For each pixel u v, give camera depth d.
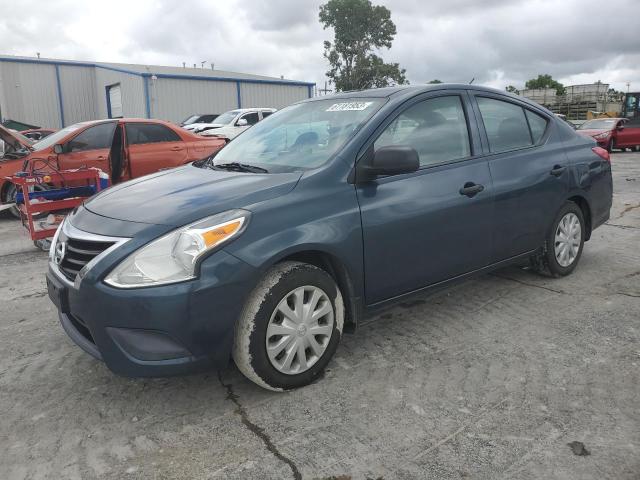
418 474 2.21
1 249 6.43
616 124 22.52
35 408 2.80
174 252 2.49
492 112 4.01
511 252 4.04
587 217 4.80
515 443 2.40
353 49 56.00
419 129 3.47
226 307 2.54
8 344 3.61
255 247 2.61
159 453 2.40
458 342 3.47
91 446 2.47
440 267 3.49
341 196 2.98
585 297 4.22
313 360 2.93
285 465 2.30
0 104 27.59
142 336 2.49
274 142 3.62
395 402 2.76
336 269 3.04
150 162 8.84
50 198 5.96
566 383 2.91
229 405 2.78
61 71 29.23
